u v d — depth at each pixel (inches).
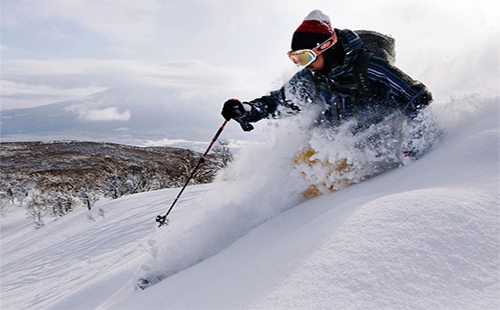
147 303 78.3
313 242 53.8
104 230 386.6
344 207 62.5
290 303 42.1
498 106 76.9
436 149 77.0
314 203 81.7
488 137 66.3
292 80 103.9
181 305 63.5
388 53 88.3
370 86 85.1
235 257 73.5
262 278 53.0
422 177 64.5
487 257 38.0
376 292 37.9
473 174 56.4
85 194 1029.8
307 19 85.5
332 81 90.0
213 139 115.7
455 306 33.6
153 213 375.9
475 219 43.4
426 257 40.1
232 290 55.7
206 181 511.8
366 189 71.8
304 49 84.1
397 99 84.9
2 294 282.2
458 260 38.6
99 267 236.5
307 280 44.8
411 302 35.5
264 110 107.9
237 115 106.0
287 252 56.5
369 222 49.8
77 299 127.3
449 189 52.9
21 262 402.9
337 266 44.1
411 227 45.2
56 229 551.8
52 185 1727.4
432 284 36.7
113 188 1058.7
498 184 49.9
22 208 1477.6
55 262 342.6
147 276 94.1
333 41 83.8
